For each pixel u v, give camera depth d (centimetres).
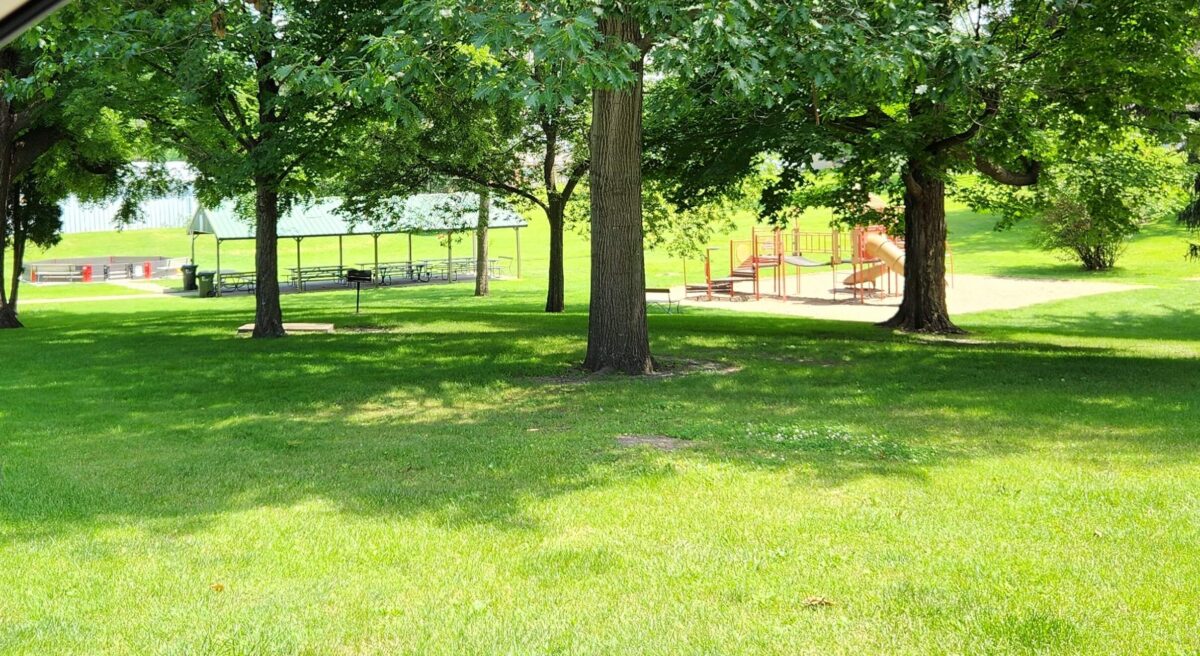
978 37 1888
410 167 2780
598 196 1497
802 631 481
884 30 1321
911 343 2050
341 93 1180
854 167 2305
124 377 1534
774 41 1187
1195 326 2792
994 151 2011
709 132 2092
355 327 2416
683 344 1908
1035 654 448
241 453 942
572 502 728
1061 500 707
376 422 1116
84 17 1407
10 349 1992
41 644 472
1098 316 3084
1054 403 1186
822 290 4225
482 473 832
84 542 646
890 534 635
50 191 3119
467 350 1800
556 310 3103
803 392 1295
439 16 1058
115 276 5634
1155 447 896
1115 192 2358
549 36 934
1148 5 1667
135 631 490
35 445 998
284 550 627
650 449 910
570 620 502
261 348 1909
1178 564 564
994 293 3756
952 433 988
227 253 6831
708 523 668
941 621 489
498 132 2719
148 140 2388
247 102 2230
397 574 579
